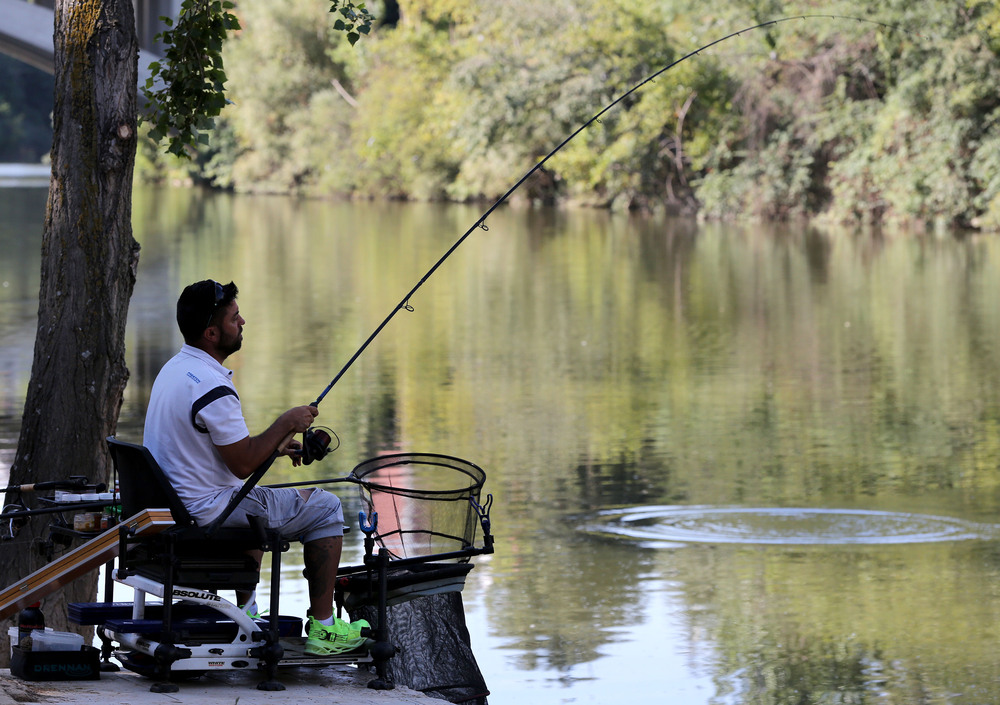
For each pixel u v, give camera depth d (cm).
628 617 2008
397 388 4050
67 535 1257
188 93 1730
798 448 3209
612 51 12475
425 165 15738
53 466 1597
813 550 2358
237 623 1145
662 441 3291
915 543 2403
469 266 8031
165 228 11175
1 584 1591
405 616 1245
